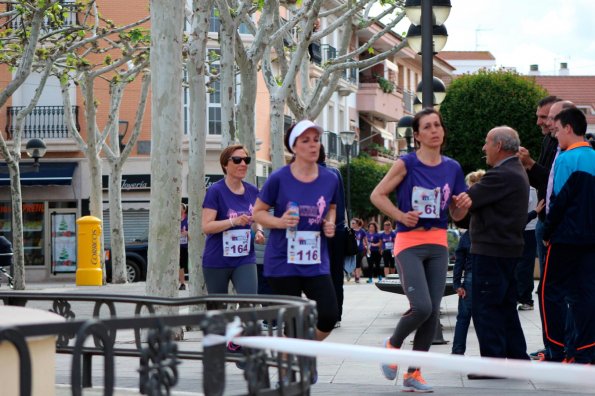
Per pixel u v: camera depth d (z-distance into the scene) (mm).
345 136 48844
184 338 16188
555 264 11672
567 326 12562
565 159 11484
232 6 25156
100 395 7832
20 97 51812
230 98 21438
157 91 16641
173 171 16734
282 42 26375
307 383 5980
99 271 39406
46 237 51312
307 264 10391
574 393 10648
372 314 22094
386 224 42938
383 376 12125
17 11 30516
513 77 65312
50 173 51062
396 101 79875
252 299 7246
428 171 10797
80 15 50656
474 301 11672
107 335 4805
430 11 16844
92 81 38688
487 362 4426
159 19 16562
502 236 11531
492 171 11531
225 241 12602
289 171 10422
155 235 16750
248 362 5375
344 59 27891
